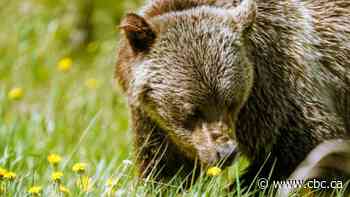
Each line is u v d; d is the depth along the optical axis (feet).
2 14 74.95
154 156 41.09
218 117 38.11
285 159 40.70
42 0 76.38
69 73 66.95
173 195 39.19
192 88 37.99
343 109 43.80
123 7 74.49
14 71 68.08
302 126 40.55
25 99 63.46
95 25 75.56
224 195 38.19
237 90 38.32
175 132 39.29
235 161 39.60
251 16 39.22
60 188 37.45
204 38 38.40
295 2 42.04
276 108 40.29
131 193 37.42
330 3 44.01
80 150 48.57
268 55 40.27
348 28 43.93
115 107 57.26
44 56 70.95
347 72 43.55
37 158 44.62
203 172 39.14
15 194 37.04
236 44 38.60
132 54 40.16
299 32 41.27
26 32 71.77
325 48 43.06
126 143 50.31
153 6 41.29
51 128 52.80
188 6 40.75
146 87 39.32
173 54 38.47
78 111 57.47
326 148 39.68
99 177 39.65
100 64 68.39
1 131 50.39
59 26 75.41
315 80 41.52
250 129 40.63
